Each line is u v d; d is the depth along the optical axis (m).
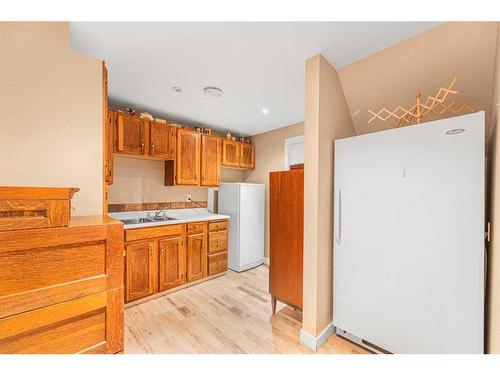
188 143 3.08
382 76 1.76
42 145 1.11
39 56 1.10
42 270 0.76
